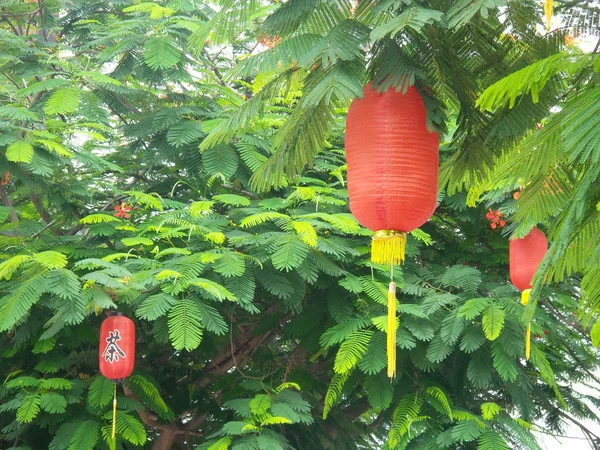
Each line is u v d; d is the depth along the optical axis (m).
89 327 7.45
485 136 2.94
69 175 7.89
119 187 9.05
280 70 2.88
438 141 2.76
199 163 7.71
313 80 2.70
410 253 7.52
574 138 2.06
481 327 6.98
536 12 2.71
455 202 7.59
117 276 6.25
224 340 8.87
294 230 6.83
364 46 2.57
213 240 6.67
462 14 2.32
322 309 7.54
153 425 8.39
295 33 2.90
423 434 7.18
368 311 7.07
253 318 8.45
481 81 2.90
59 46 7.99
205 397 8.68
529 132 2.92
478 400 8.02
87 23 9.43
